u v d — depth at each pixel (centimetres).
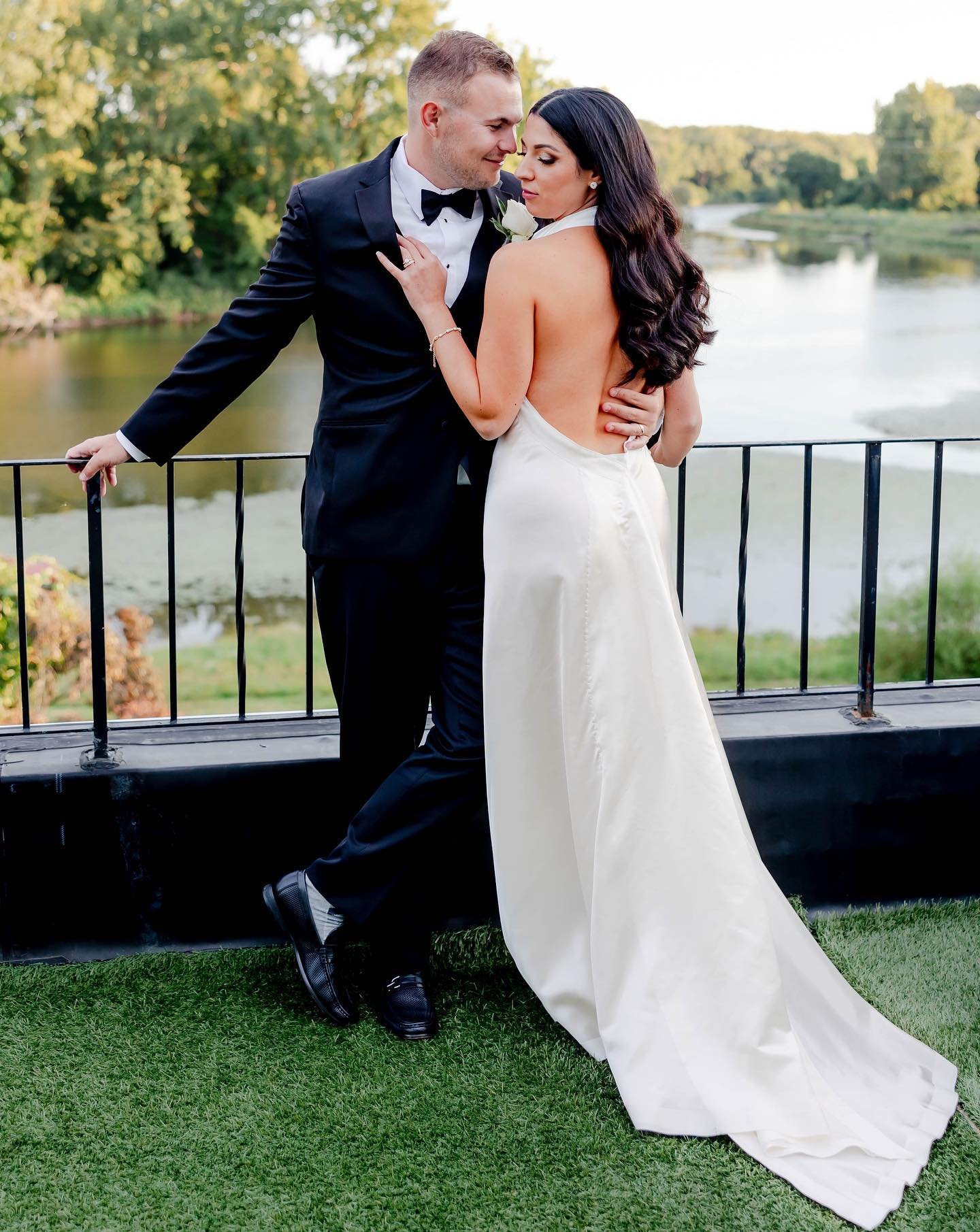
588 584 205
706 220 2492
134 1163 189
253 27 2047
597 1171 188
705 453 2100
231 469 2005
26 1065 212
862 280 2419
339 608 224
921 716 268
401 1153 192
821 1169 188
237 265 2145
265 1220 178
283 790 246
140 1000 232
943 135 2431
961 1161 191
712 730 212
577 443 205
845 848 264
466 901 257
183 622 1772
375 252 208
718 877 206
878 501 260
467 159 203
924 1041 221
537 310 197
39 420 2050
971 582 1819
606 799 207
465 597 221
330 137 2108
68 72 1986
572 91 199
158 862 245
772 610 1889
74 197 2052
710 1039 201
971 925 260
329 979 225
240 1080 209
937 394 2259
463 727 218
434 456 214
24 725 261
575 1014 219
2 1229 175
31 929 245
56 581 955
